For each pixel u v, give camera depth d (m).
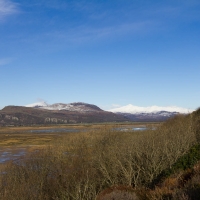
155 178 14.84
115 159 17.55
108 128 33.66
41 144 49.09
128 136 27.64
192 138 18.31
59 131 93.69
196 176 9.66
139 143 19.50
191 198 7.96
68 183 17.67
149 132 24.61
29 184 17.92
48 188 18.14
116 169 16.89
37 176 19.03
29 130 114.50
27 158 27.36
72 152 27.73
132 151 17.72
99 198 10.95
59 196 17.02
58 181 18.70
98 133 31.89
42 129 121.38
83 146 29.33
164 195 8.98
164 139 18.70
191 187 8.53
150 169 15.54
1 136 74.25
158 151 16.66
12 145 50.12
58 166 22.22
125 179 15.59
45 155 26.64
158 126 31.80
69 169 21.44
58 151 27.23
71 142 31.06
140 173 15.96
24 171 20.30
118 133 31.48
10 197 16.25
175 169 13.92
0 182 18.03
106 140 29.39
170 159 15.67
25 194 16.67
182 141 17.27
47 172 21.08
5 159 32.88
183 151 16.39
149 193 9.91
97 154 21.69
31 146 46.12
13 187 17.08
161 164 15.98
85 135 32.72
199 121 25.28
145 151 17.47
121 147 20.53
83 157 24.81
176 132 20.86
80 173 19.75
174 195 8.45
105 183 16.62
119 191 10.13
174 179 11.01
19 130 116.62
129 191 10.22
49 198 17.16
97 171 19.25
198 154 14.14
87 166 20.80
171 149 16.44
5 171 21.69
